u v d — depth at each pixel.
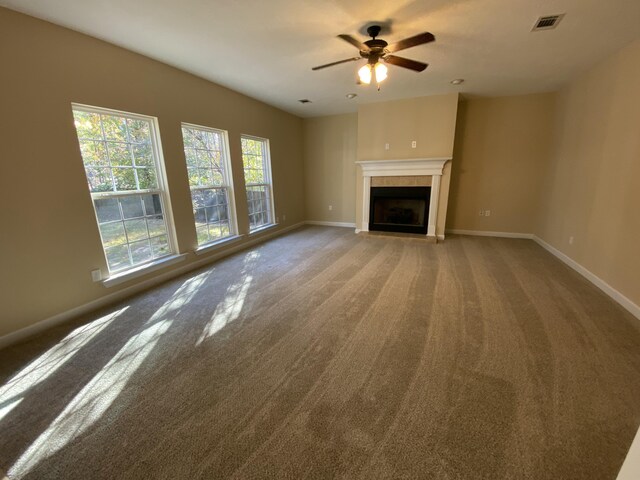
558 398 1.57
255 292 3.01
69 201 2.46
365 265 3.82
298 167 6.42
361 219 5.82
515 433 1.36
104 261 2.76
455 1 2.11
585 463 1.22
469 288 3.03
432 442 1.32
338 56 3.06
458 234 5.62
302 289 3.06
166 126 3.27
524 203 5.14
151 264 3.20
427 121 4.90
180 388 1.69
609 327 2.26
